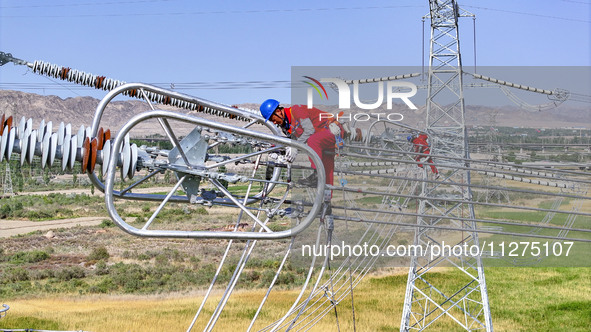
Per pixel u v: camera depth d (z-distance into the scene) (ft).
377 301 119.24
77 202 286.66
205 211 259.80
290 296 123.03
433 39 85.56
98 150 22.89
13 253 172.24
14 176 355.36
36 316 101.04
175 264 161.79
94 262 163.53
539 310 118.73
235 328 97.25
